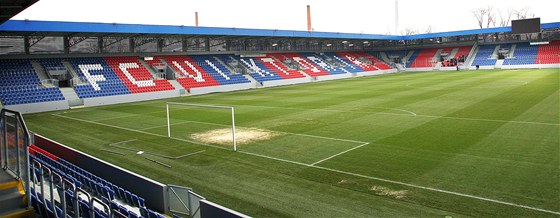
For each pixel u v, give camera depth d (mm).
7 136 8070
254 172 11633
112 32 32938
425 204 8680
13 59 33344
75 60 36719
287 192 9828
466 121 17766
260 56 53625
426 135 15289
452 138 14609
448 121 17953
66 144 16656
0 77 30812
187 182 10992
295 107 25375
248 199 9461
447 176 10414
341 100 28125
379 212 8367
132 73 38344
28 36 33438
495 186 9547
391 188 9758
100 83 34625
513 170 10664
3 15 13344
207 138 16688
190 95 37750
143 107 29016
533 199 8680
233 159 13172
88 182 10039
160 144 15922
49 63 34844
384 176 10695
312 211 8570
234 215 6609
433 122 17891
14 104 28016
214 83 41406
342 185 10164
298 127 18188
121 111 27219
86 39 37906
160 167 12609
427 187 9695
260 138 16188
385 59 70188
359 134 16094
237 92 39125
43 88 31000
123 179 10117
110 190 9055
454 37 67125
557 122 16672
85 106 31078
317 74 53188
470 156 12156
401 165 11594
